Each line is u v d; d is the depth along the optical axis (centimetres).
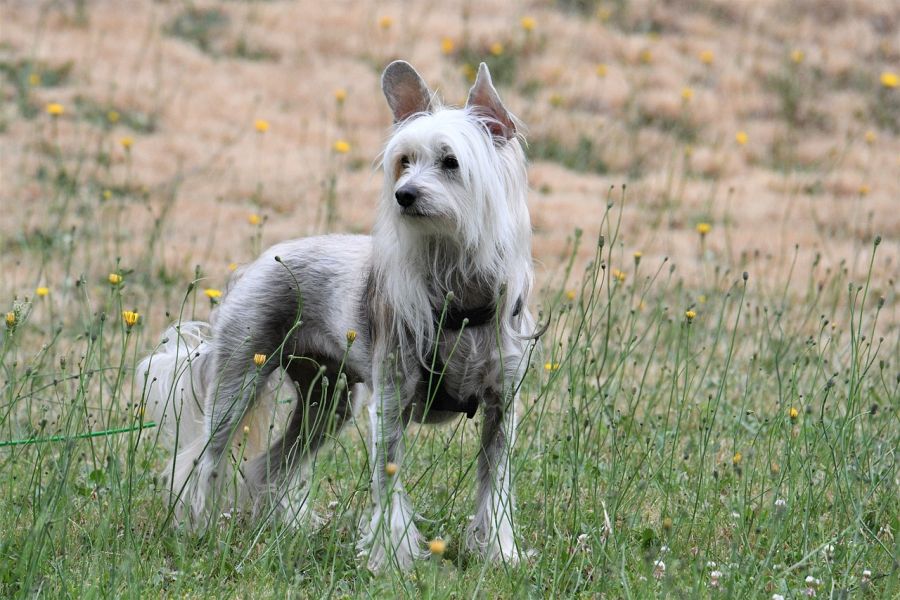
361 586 774
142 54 2802
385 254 866
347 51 2991
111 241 1927
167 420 1030
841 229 2158
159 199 2155
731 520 890
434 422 942
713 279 1842
